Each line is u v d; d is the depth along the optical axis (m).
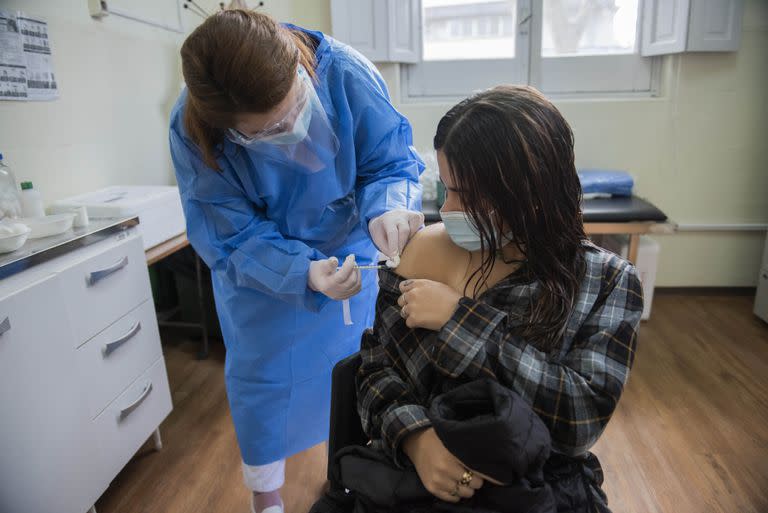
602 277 0.81
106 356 1.53
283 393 1.40
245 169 1.18
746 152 2.89
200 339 2.73
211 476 1.78
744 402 2.09
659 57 2.92
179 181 1.23
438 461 0.73
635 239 2.57
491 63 3.04
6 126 1.70
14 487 1.21
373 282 1.49
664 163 2.95
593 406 0.73
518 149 0.72
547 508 0.70
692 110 2.85
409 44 2.95
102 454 1.52
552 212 0.76
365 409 0.86
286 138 1.02
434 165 2.79
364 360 0.92
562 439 0.74
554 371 0.75
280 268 1.16
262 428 1.42
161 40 2.57
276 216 1.32
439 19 3.02
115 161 2.24
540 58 2.99
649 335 2.66
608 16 2.90
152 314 1.77
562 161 0.75
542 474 0.73
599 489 0.84
